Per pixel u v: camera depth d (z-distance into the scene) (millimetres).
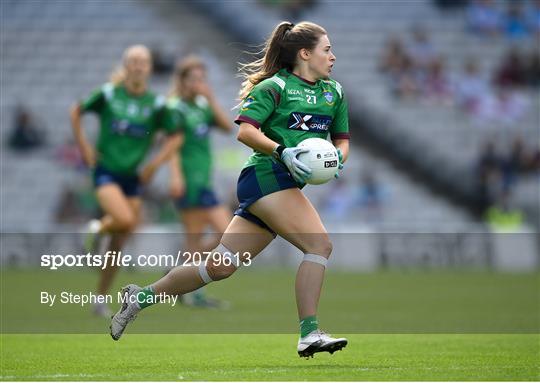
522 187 89500
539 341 31531
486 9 106062
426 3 108000
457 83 100188
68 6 111062
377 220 89000
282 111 24078
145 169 44938
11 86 104625
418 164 95562
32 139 97125
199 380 21188
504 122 98000
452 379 21328
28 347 30312
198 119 48906
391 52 101625
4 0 111125
